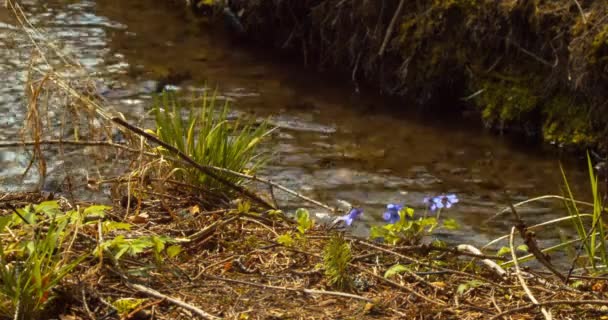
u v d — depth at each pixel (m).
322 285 4.06
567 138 8.81
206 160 5.69
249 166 7.90
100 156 6.80
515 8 9.44
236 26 12.65
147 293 3.76
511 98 9.36
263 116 9.37
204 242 4.47
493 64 9.66
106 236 4.33
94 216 4.67
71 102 5.68
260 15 12.11
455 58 9.91
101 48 11.36
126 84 10.07
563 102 9.05
